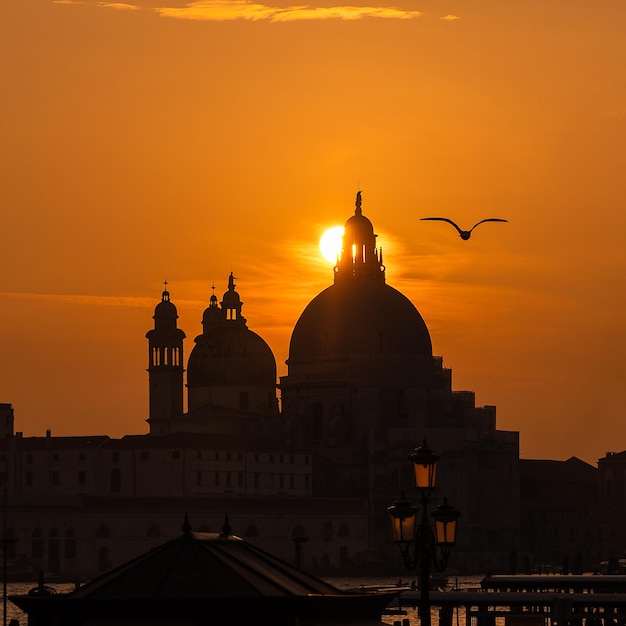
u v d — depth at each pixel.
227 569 193.62
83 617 188.88
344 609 194.12
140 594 189.75
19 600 192.38
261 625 189.12
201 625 186.50
